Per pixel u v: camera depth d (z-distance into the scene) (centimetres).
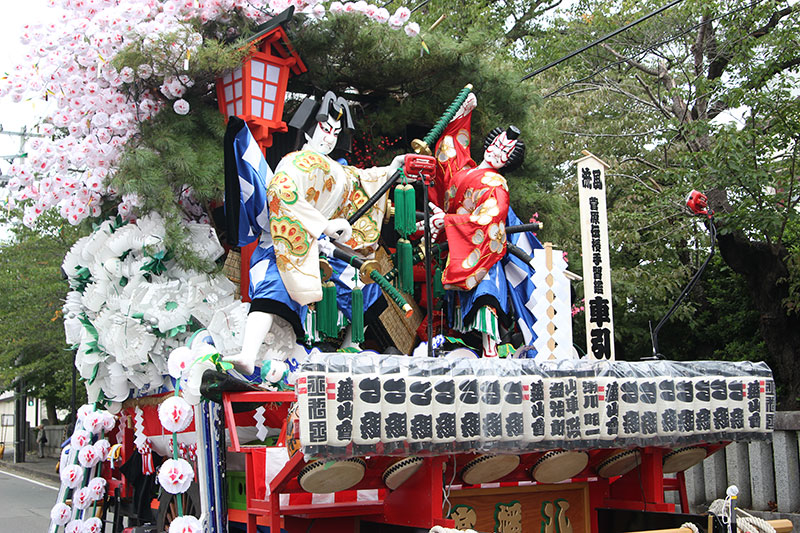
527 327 497
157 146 494
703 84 1022
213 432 392
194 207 548
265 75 530
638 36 1163
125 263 483
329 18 600
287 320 436
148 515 527
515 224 552
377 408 310
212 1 527
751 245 970
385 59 629
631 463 447
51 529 512
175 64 498
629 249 1066
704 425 397
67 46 510
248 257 513
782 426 704
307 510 364
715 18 1007
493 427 334
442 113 661
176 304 470
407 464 350
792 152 926
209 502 386
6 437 3550
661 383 388
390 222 542
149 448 500
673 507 426
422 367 324
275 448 377
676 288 1041
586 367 368
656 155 1194
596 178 514
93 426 514
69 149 515
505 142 521
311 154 464
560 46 1266
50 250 1566
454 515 404
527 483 418
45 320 1652
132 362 462
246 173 454
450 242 491
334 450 301
